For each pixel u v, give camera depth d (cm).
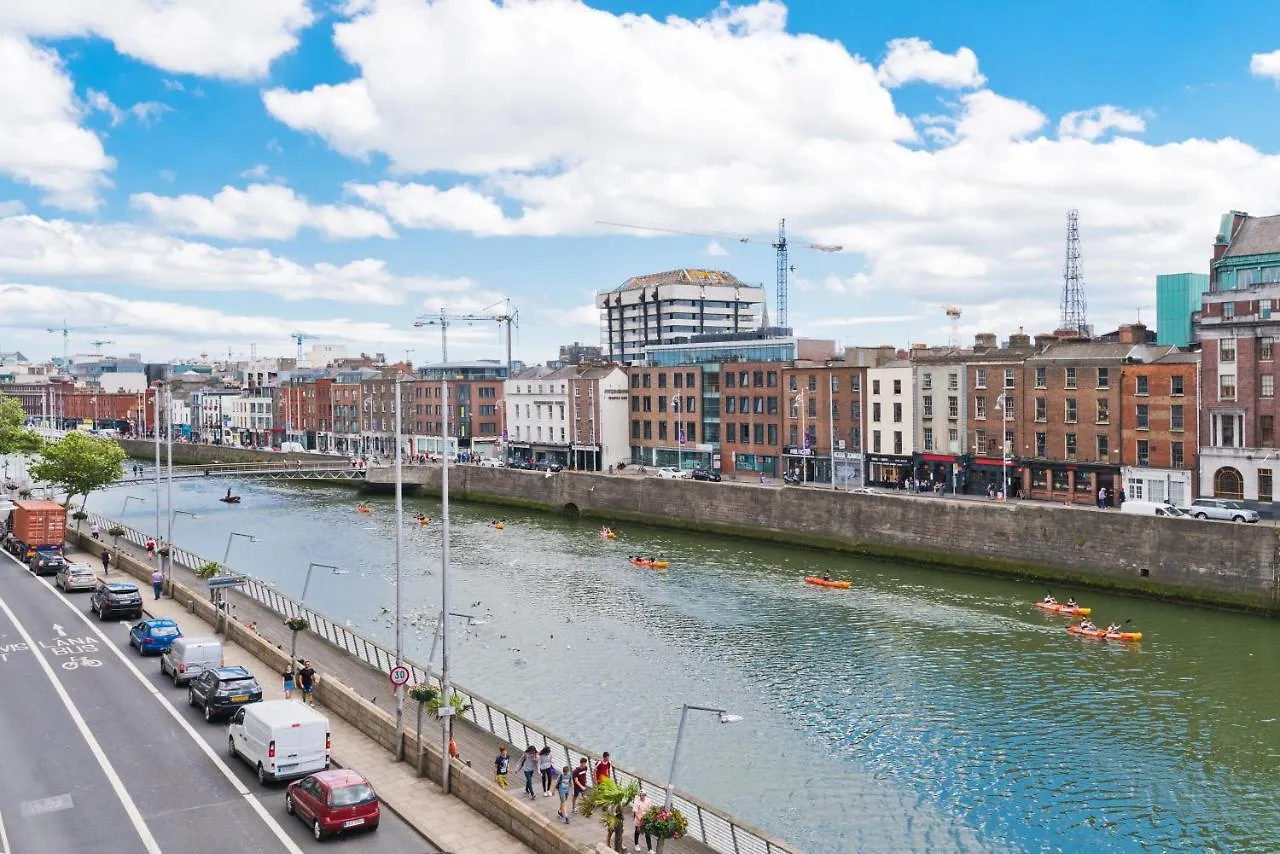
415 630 6662
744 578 8306
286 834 3008
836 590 7806
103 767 3544
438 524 11681
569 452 15012
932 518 8794
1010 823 3953
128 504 13925
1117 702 5200
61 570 7181
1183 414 8675
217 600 6028
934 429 10594
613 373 14525
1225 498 8331
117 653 5112
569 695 5347
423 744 3506
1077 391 9412
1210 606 7081
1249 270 8456
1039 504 8488
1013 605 7269
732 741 4738
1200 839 3822
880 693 5372
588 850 2705
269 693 4362
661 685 5512
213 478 16825
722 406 12962
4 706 4219
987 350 10994
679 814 2720
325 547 10056
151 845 2927
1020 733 4816
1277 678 5528
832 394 11556
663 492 11338
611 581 8194
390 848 2917
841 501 9519
